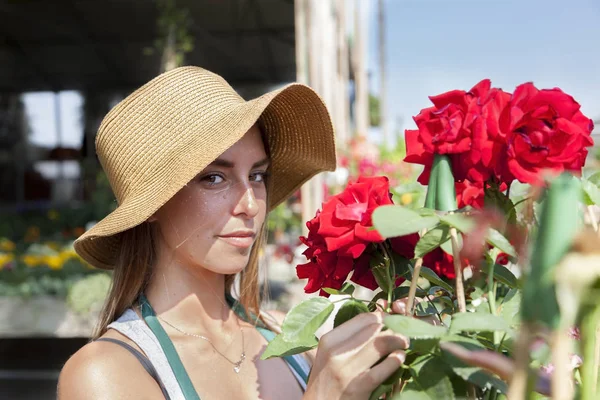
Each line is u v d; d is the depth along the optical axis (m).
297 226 5.04
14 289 4.74
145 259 1.24
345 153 4.85
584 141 0.75
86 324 4.67
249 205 1.17
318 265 0.94
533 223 0.77
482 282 0.85
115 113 1.23
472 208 0.77
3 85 14.39
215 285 1.29
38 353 5.66
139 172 1.18
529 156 0.73
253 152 1.19
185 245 1.19
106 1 9.08
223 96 1.24
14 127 14.84
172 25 6.75
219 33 10.46
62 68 13.25
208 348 1.25
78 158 14.73
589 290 0.48
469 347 0.67
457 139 0.79
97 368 1.07
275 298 4.38
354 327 0.87
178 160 1.13
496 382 0.67
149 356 1.13
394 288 0.93
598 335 0.63
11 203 14.47
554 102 0.75
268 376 1.30
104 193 8.73
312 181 4.00
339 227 0.84
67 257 5.34
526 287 0.45
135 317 1.20
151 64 12.92
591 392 0.55
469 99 0.81
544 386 0.54
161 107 1.19
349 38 8.21
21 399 4.47
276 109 1.35
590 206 0.80
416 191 1.06
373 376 0.80
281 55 11.86
